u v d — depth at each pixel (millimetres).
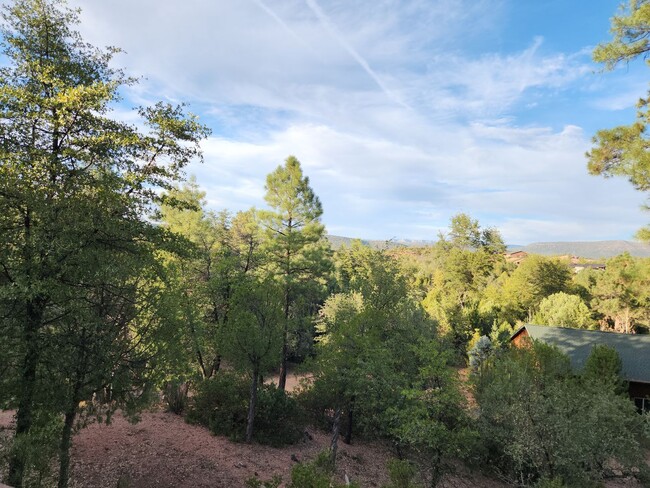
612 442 12320
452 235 81062
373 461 16562
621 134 17109
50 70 10078
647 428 13383
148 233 11125
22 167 9117
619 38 16875
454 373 12070
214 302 21109
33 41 10586
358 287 28328
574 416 12156
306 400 20141
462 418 12297
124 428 13945
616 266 49062
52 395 8719
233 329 15109
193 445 13664
